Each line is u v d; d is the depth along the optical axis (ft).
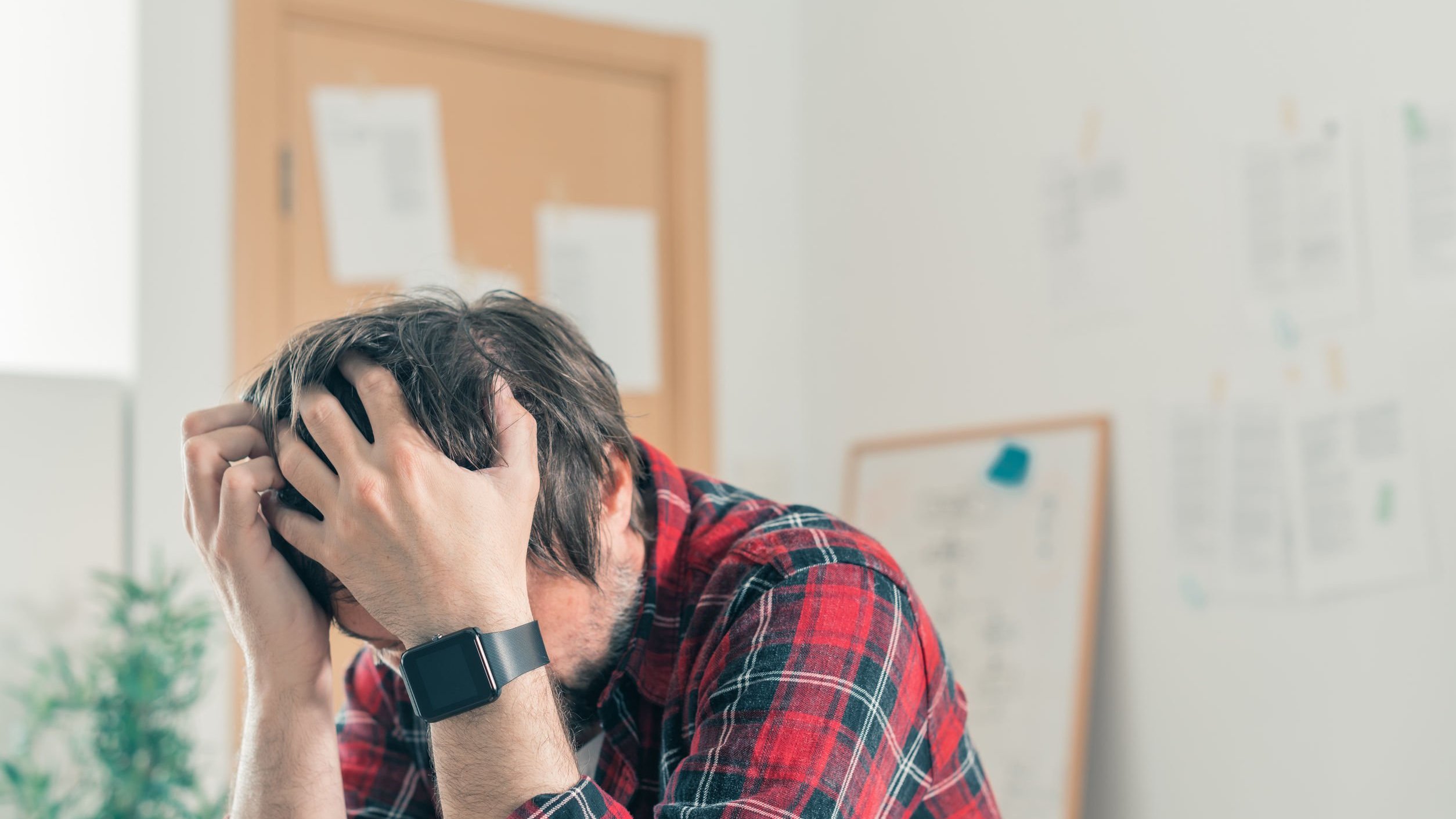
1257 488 5.89
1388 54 5.41
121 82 7.20
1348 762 5.41
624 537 2.96
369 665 3.43
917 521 7.80
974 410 7.68
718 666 2.69
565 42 8.63
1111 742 6.61
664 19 9.07
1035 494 7.00
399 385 2.58
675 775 2.54
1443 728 5.04
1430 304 5.20
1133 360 6.59
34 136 7.49
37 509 6.79
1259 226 5.94
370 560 2.47
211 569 2.80
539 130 8.60
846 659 2.58
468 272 8.22
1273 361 5.85
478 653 2.37
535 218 8.54
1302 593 5.65
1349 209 5.55
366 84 7.98
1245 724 5.89
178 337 7.18
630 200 8.95
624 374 8.80
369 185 7.94
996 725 6.93
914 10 8.36
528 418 2.61
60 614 6.78
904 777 2.76
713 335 9.09
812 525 2.93
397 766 3.37
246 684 2.82
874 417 8.59
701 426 8.92
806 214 9.45
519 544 2.52
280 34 7.68
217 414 2.81
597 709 3.07
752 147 9.37
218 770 6.90
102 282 7.27
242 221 7.42
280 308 7.58
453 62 8.29
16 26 7.48
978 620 7.20
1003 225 7.50
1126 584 6.57
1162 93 6.49
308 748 2.77
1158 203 6.50
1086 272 6.90
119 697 6.11
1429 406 5.19
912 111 8.34
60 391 6.91
